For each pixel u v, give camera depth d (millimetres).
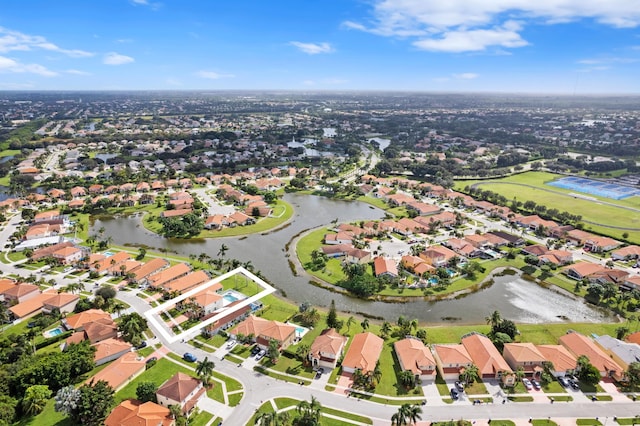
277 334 124375
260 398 103562
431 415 99000
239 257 199375
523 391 107812
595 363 114938
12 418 93688
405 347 120000
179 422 93000
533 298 163125
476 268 182375
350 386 108625
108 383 103062
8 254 193375
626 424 97188
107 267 176375
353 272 173625
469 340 126188
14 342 122875
